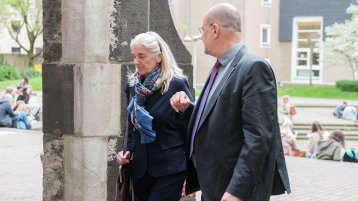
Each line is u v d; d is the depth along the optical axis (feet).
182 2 138.41
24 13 144.15
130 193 11.94
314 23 151.74
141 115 11.21
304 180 28.37
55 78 14.42
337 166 33.58
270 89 8.94
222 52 9.61
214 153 9.35
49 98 14.53
